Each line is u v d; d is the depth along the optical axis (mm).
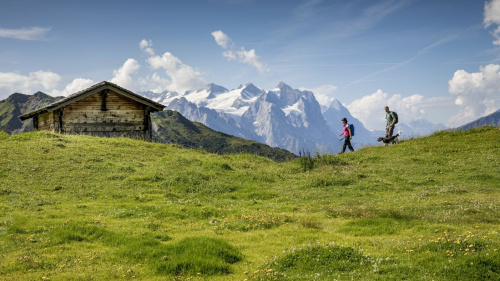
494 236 12453
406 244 12680
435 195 21859
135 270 11242
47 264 11672
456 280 9320
